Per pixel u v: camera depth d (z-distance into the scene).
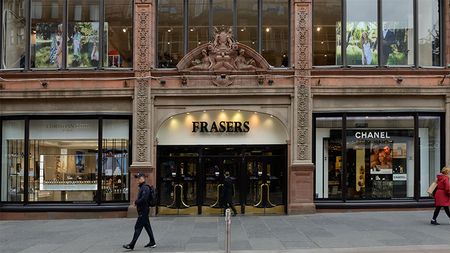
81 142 20.02
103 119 19.92
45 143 20.02
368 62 20.02
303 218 18.06
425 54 20.12
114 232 15.76
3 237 15.12
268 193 19.92
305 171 19.30
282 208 19.83
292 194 19.28
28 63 20.00
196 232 15.48
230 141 20.08
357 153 19.91
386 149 19.92
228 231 11.57
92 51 20.12
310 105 19.47
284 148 19.92
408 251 11.80
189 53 19.58
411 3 20.20
